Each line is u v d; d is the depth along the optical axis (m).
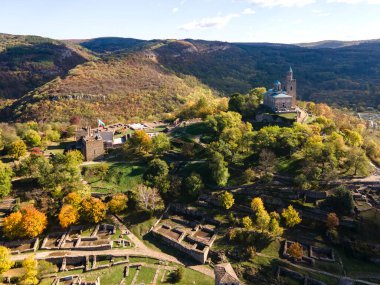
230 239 98.50
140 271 90.06
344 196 100.69
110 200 114.00
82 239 101.31
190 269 90.88
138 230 106.38
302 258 91.31
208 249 95.75
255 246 96.25
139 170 130.12
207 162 128.00
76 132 154.62
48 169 116.69
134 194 115.25
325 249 93.75
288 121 152.25
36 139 143.75
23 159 126.81
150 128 178.38
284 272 87.88
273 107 166.88
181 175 126.19
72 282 85.44
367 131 168.75
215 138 147.38
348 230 97.19
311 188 110.69
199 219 109.69
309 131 132.62
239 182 118.19
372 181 113.19
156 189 115.38
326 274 86.25
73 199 106.88
